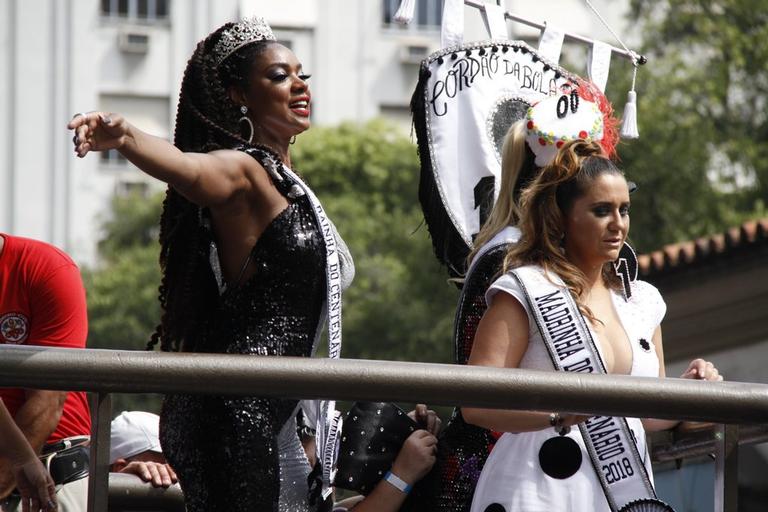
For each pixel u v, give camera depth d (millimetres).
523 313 5137
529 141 5629
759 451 14531
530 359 5141
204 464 4996
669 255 16609
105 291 37219
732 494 4699
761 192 34500
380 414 5605
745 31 36844
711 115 34812
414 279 34719
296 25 52219
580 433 5105
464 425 5512
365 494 5668
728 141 34781
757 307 16406
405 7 7043
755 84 36094
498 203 5723
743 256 16078
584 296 5250
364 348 33469
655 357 5363
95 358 4301
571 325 5082
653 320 5469
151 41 50656
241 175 5031
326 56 52406
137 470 6242
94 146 4414
